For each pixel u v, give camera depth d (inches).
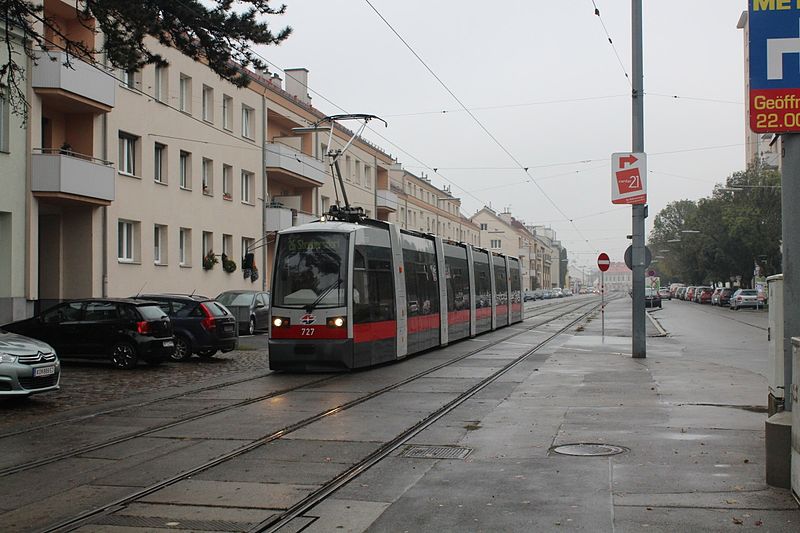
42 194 930.1
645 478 308.3
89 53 585.0
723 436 393.1
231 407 507.5
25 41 594.2
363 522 256.5
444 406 506.0
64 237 1049.5
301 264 715.4
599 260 1133.7
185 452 369.1
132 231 1163.9
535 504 274.4
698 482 300.8
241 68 593.3
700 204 2849.4
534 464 337.7
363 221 776.3
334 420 455.5
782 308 339.0
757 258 2450.8
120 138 1134.4
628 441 382.6
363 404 518.9
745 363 786.2
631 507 267.9
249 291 1312.7
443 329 997.8
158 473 328.2
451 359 841.5
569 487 297.0
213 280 1396.4
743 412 469.4
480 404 514.6
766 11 309.7
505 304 1499.8
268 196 1708.9
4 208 893.8
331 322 696.4
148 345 741.3
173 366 784.9
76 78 960.9
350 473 325.4
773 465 292.2
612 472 319.3
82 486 307.9
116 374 709.3
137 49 575.2
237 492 296.2
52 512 272.4
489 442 388.5
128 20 542.3
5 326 762.8
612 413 469.4
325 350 691.4
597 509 266.4
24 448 380.5
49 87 930.7
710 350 948.6
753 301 2501.2
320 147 1945.1
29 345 516.7
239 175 1502.2
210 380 661.9
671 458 343.6
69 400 544.7
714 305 3051.2
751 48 311.4
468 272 1186.0
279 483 309.4
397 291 808.9
